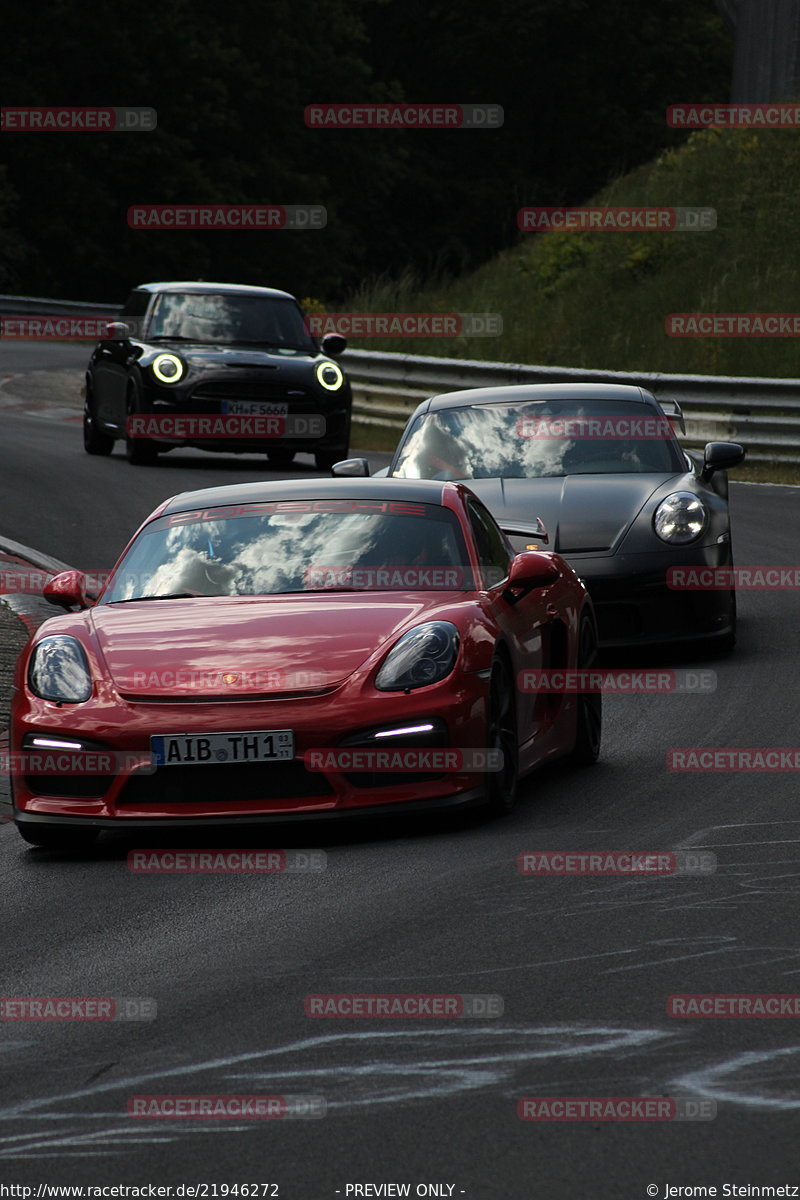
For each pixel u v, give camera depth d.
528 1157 12.34
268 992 16.45
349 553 26.39
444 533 26.77
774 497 63.72
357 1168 12.26
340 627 24.02
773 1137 12.55
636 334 93.00
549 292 102.06
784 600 44.03
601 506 36.97
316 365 68.50
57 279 192.88
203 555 26.75
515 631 25.44
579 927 18.28
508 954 17.38
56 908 20.36
